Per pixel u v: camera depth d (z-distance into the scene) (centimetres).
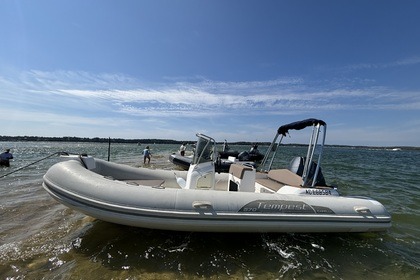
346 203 345
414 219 464
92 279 235
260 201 316
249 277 255
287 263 286
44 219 388
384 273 275
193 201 300
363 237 367
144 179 505
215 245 317
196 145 426
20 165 1118
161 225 290
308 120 414
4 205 466
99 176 341
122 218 286
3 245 296
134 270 254
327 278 261
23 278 232
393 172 1239
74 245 300
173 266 266
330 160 2128
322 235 365
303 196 346
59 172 328
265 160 548
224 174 550
